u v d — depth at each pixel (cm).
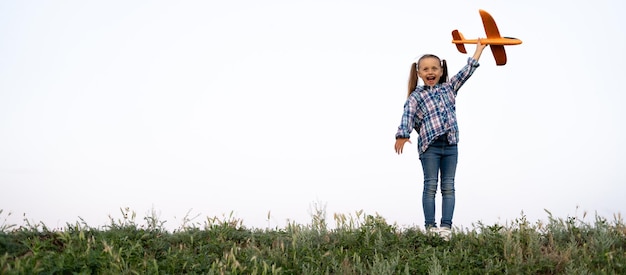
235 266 434
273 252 491
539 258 470
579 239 521
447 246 523
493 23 602
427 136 579
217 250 509
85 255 433
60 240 494
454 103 600
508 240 491
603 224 522
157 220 562
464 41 619
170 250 496
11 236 493
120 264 428
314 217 576
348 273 448
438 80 611
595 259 458
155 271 434
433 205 575
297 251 493
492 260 468
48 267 407
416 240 539
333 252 500
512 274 449
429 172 579
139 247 482
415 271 462
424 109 591
